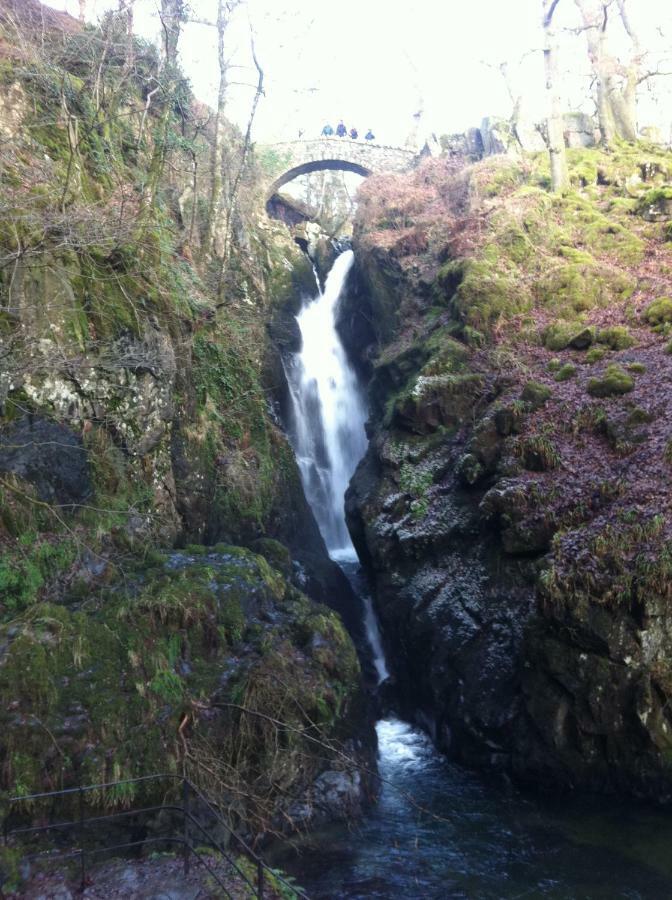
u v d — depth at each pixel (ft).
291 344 76.13
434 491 44.93
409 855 27.20
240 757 27.73
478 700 35.68
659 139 84.23
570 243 59.93
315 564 51.49
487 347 51.21
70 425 33.19
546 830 29.04
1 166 30.66
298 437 70.23
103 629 27.89
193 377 45.70
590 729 31.40
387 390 59.16
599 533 33.50
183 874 21.61
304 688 31.04
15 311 29.73
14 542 29.12
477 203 67.41
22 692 24.56
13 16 42.01
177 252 52.21
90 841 23.26
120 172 44.73
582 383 44.06
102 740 24.79
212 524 43.96
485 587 38.91
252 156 79.36
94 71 44.32
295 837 27.73
